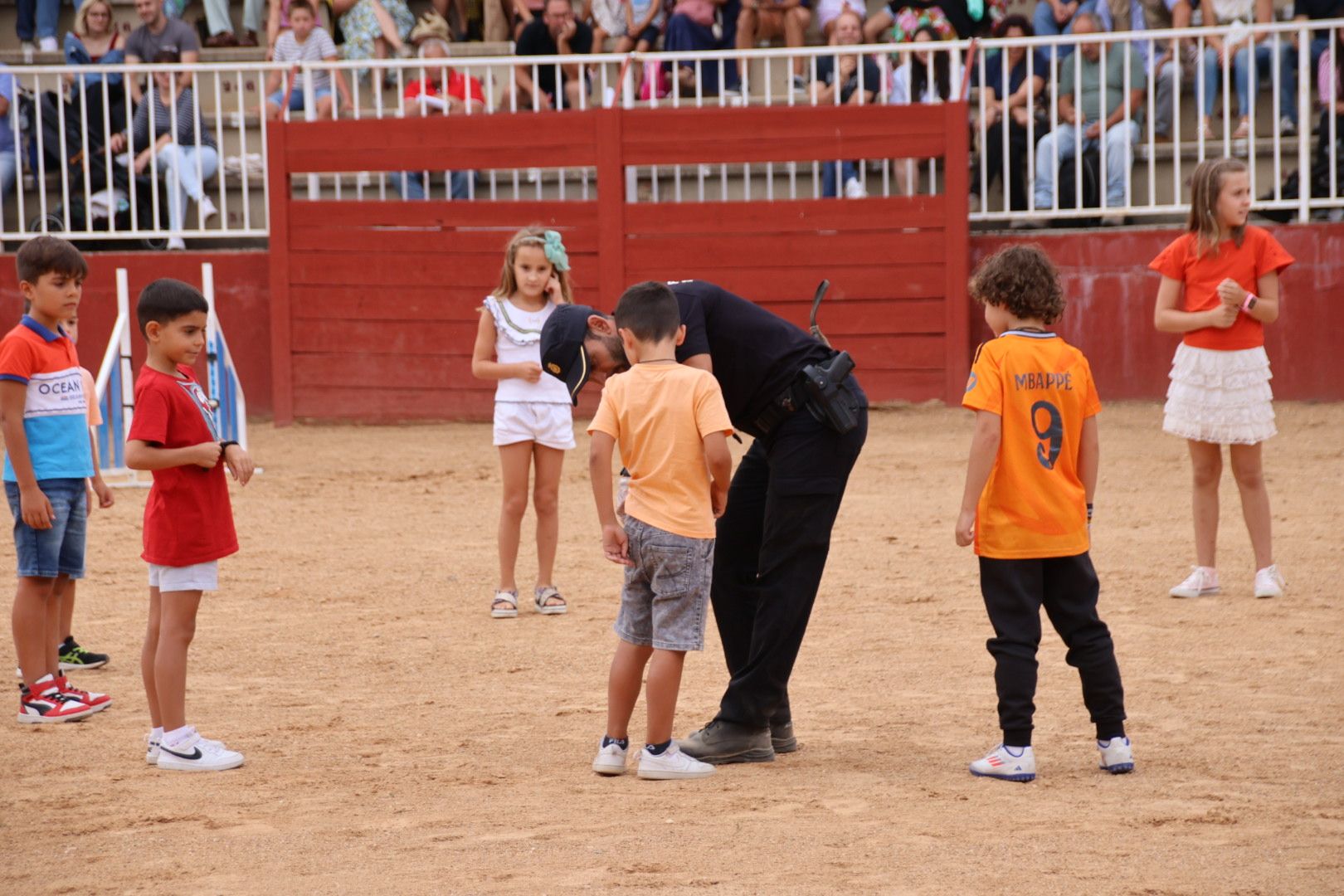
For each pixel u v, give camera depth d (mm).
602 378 8891
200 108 28422
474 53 29703
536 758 8633
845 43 27453
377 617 12852
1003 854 6688
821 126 25625
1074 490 8211
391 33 29172
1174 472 20000
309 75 26500
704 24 28250
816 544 8398
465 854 6828
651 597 8297
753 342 8445
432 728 9367
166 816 7535
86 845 7117
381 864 6719
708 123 25750
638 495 8180
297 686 10539
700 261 26094
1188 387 12891
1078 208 25484
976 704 9766
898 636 11773
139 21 31516
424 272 26438
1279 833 6973
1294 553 14812
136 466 8266
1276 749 8531
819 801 7633
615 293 26156
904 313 25750
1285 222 25797
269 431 26188
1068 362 8297
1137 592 13250
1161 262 13109
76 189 27781
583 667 11055
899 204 25594
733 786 7984
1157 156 26391
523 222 26266
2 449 21578
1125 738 8141
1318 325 24844
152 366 8562
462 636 12109
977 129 26422
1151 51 24734
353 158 26359
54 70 26203
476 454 23297
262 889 6414
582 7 30359
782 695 8516
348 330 26625
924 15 27203
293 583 14328
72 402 9953
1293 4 26672
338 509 18734
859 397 8461
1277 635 11516
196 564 8531
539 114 26031
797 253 25891
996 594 8188
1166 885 6234
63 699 9828
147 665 8836
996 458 8188
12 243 28031
